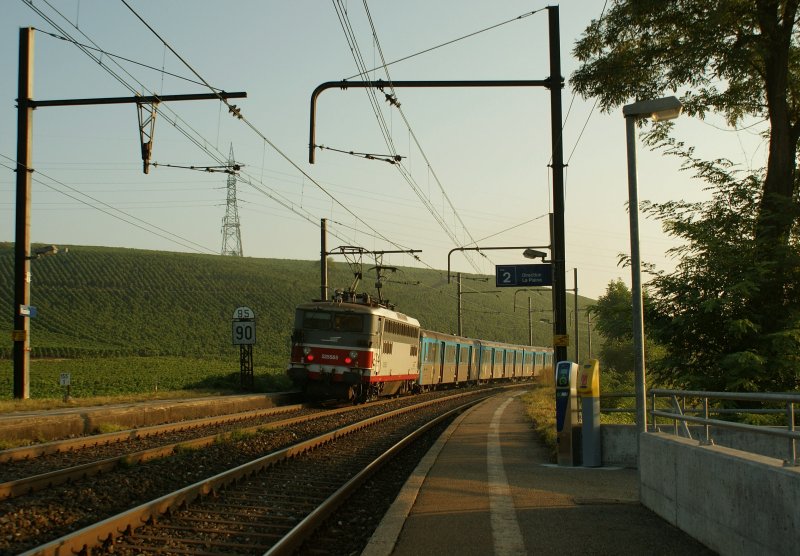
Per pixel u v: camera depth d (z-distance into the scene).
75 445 13.98
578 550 6.50
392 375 29.83
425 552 6.49
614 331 15.66
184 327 85.75
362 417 22.55
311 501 9.38
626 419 21.48
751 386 13.18
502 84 16.98
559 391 11.98
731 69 15.88
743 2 15.08
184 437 16.39
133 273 107.31
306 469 12.01
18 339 22.02
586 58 17.53
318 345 26.66
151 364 57.97
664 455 7.70
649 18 16.39
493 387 49.91
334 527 8.09
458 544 6.74
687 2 15.87
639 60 16.92
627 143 9.56
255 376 34.50
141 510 7.66
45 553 5.96
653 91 17.28
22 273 22.11
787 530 4.96
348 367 26.38
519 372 62.94
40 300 89.00
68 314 84.81
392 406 28.14
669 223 14.84
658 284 14.71
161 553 6.75
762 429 5.79
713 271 14.15
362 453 14.29
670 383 14.95
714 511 6.29
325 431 18.25
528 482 10.10
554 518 7.79
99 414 17.66
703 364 14.53
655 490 8.01
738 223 14.55
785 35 15.31
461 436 16.45
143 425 19.53
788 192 15.40
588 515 7.94
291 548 6.86
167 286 103.25
